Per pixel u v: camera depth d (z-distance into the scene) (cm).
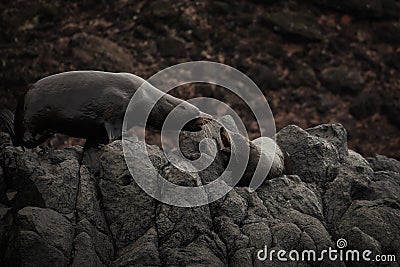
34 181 3212
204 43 8350
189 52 8238
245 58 8288
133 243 3156
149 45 8262
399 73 8669
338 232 3331
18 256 2998
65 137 7125
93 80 3428
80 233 3095
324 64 8488
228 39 8406
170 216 3170
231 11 8644
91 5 8575
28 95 3412
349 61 8575
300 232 3203
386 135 8231
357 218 3353
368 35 8838
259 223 3216
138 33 8344
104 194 3247
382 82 8538
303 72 8356
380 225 3309
